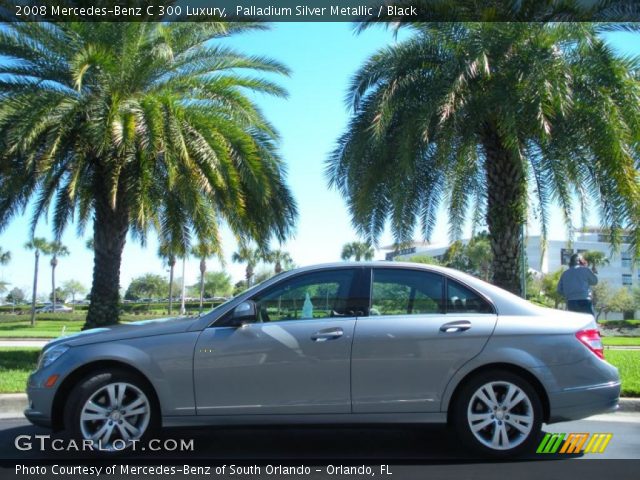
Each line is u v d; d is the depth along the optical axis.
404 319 5.57
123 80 12.25
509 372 5.46
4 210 12.77
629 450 5.93
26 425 7.11
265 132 13.48
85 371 5.54
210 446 6.05
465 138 10.80
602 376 5.50
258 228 13.72
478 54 10.01
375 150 11.46
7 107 11.30
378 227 12.80
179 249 14.50
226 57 13.44
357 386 5.39
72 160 12.61
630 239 10.43
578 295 11.02
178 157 12.00
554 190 11.40
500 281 11.55
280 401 5.38
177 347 5.45
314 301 5.71
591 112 10.01
